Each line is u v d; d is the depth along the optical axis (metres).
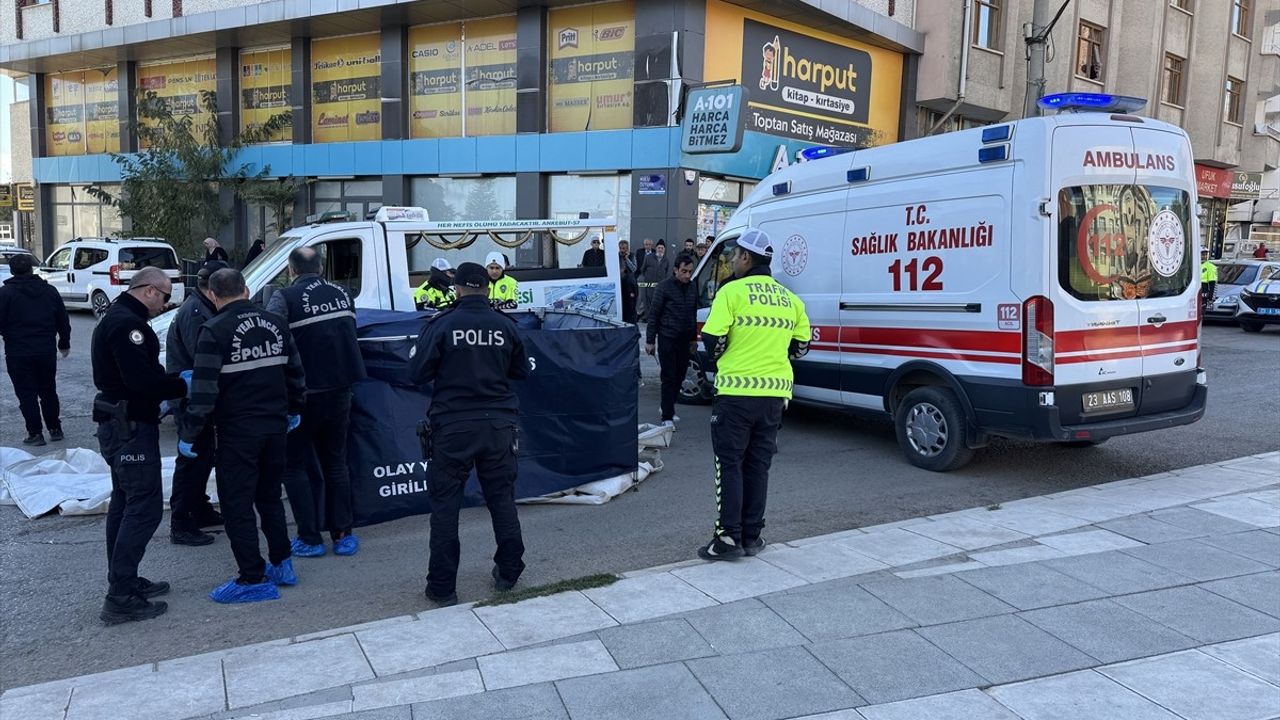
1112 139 6.73
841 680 3.69
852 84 21.06
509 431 4.77
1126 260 6.82
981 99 22.61
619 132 18.12
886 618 4.29
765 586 4.73
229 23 21.75
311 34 22.09
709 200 18.70
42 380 8.42
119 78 26.30
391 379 6.02
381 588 5.01
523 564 4.91
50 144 28.84
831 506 6.49
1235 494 6.38
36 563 5.39
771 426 5.26
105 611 4.52
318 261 5.52
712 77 17.92
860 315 7.94
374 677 3.78
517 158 19.34
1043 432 6.53
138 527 4.52
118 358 4.36
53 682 3.79
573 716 3.43
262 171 22.97
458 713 3.46
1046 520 5.84
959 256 7.02
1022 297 6.55
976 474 7.40
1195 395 7.35
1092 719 3.37
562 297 10.56
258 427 4.68
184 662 3.94
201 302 5.66
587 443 6.66
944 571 4.89
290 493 5.43
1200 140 30.22
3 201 30.22
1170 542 5.33
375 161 21.33
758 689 3.62
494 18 19.80
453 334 4.67
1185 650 3.92
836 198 8.20
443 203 20.83
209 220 23.36
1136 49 27.16
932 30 21.75
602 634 4.16
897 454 8.14
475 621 4.35
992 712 3.43
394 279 9.43
